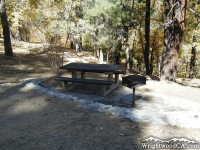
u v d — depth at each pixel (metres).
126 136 3.20
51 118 3.91
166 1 8.69
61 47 18.61
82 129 3.43
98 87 6.74
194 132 3.37
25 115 4.07
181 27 8.11
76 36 12.42
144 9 11.59
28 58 12.70
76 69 6.09
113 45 13.87
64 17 11.12
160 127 3.53
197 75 25.38
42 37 12.82
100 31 12.45
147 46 12.87
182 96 6.17
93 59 17.27
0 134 3.27
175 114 3.95
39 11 10.36
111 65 6.76
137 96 5.77
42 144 2.96
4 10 11.77
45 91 5.73
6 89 5.93
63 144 2.95
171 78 8.63
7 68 9.32
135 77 4.58
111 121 3.77
